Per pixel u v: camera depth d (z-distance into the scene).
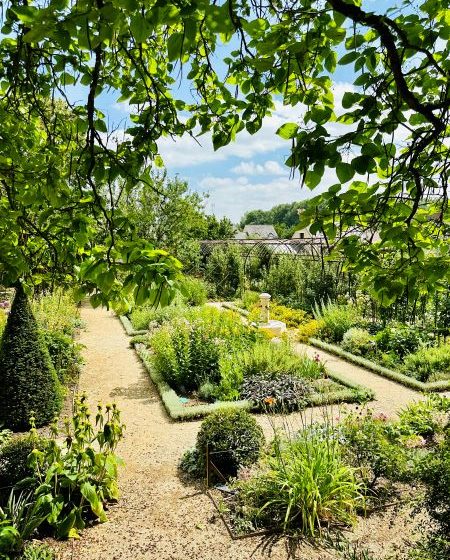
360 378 9.18
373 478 4.94
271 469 4.79
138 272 1.81
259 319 12.65
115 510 4.72
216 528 4.35
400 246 2.30
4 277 2.51
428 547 3.23
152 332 11.94
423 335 10.22
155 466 5.70
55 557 3.95
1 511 4.05
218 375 8.74
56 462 4.37
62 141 3.30
